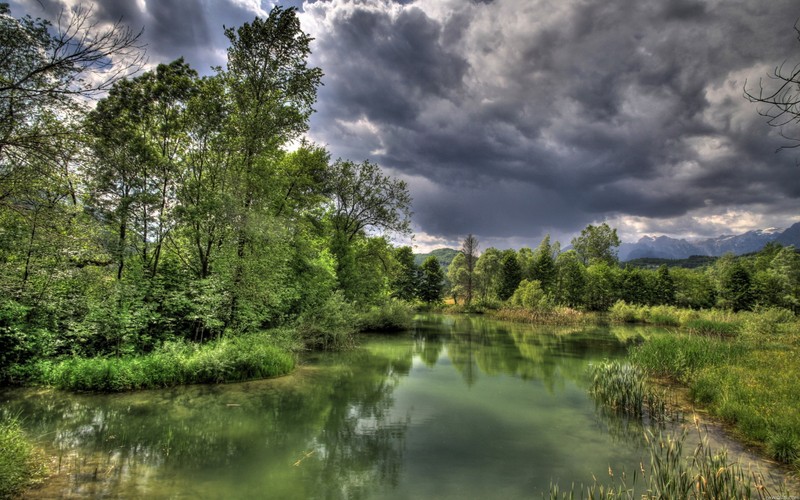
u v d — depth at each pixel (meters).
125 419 9.95
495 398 13.32
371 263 35.12
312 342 23.06
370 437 9.58
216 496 6.49
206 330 17.42
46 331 12.73
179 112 17.69
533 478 7.50
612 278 64.56
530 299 51.84
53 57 5.43
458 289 78.25
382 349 24.19
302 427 10.08
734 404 10.70
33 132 5.88
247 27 18.22
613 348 25.23
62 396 11.43
